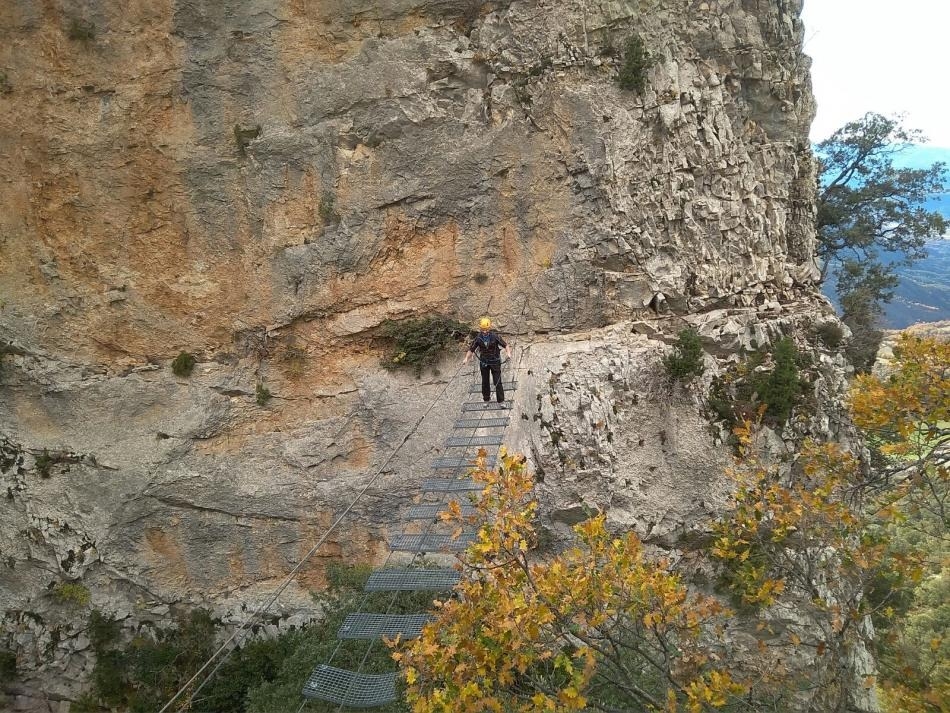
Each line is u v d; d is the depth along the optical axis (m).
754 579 12.12
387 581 12.16
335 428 19.20
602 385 16.91
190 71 19.48
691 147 18.36
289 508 19.12
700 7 18.75
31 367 20.05
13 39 19.64
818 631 14.77
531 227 18.67
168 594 19.50
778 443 17.09
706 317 18.11
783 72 19.58
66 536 19.48
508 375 17.97
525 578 7.96
